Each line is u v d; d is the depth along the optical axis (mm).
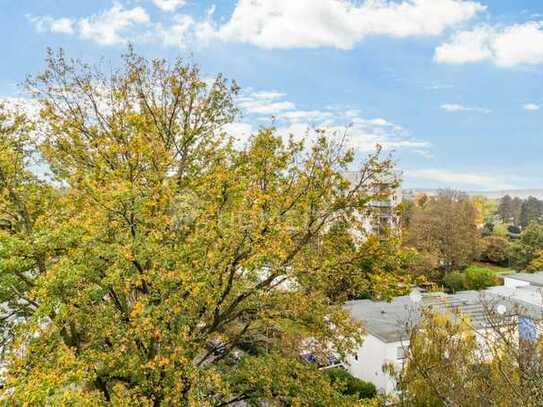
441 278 53438
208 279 9562
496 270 60750
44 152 12086
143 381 9352
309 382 12133
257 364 12336
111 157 11445
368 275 11422
